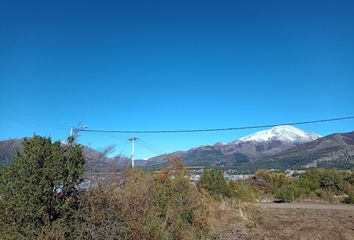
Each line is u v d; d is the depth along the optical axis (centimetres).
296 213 2802
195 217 1634
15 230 859
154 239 1095
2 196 890
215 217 2191
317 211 2972
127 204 1080
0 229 870
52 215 905
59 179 901
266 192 5194
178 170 1703
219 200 2880
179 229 1417
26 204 858
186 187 1636
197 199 1731
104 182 1068
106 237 954
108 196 1018
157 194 1426
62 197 930
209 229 1761
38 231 864
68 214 923
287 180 5394
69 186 927
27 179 870
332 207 3422
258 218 2469
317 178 5053
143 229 1045
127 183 1219
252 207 2833
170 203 1505
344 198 4538
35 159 880
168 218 1420
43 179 875
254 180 5572
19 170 878
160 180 1622
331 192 4834
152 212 1173
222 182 3191
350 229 2070
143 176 1495
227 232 1927
